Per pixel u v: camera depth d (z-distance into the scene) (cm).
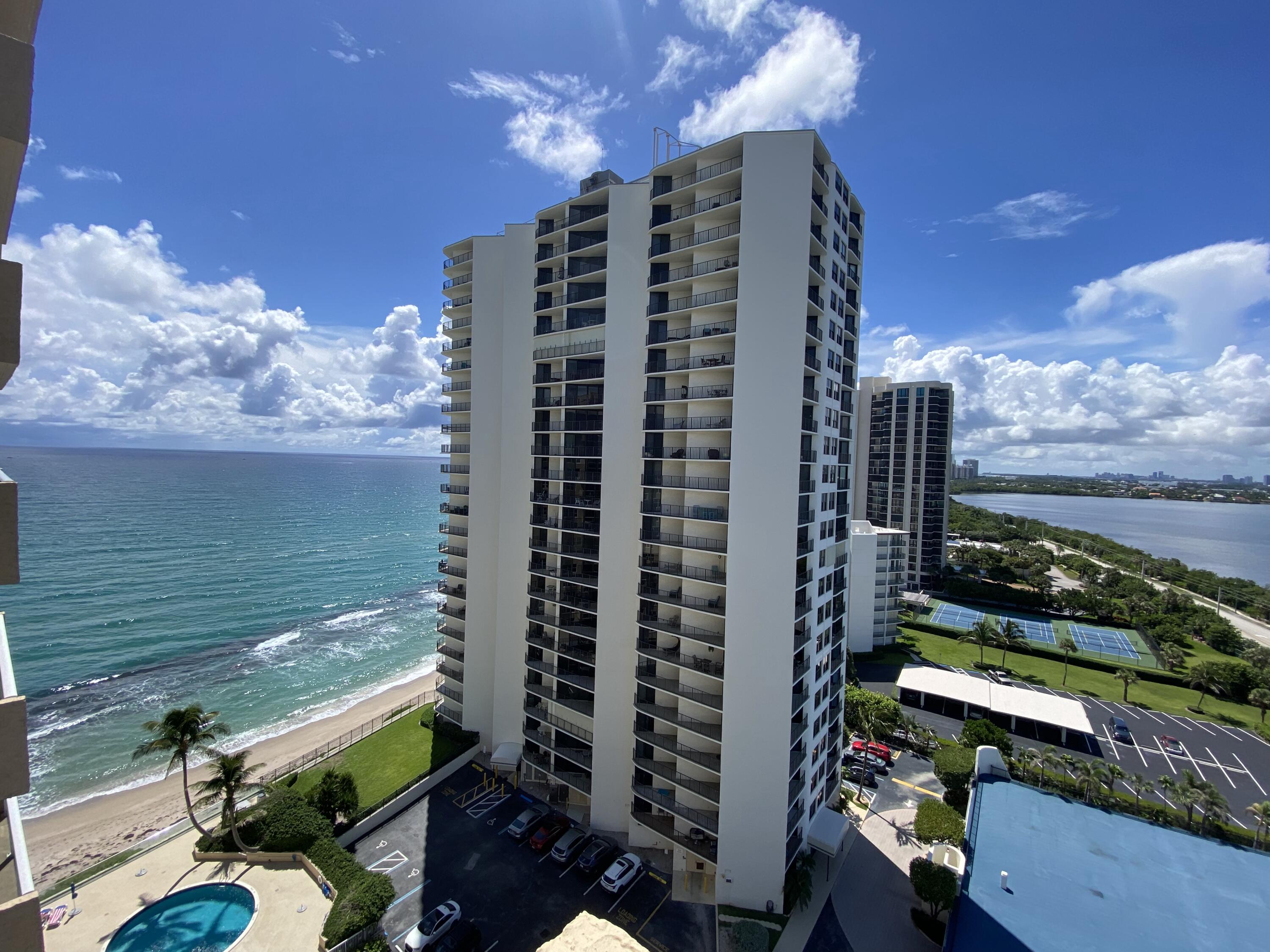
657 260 4162
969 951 2884
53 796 5578
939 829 4241
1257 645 10212
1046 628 10969
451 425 5909
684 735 4047
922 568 13512
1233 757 6494
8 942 925
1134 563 17988
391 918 3712
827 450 4244
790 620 3638
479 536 5466
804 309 3603
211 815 4756
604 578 4394
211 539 16912
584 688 4578
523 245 5025
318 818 4269
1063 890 3294
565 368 4775
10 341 885
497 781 5116
